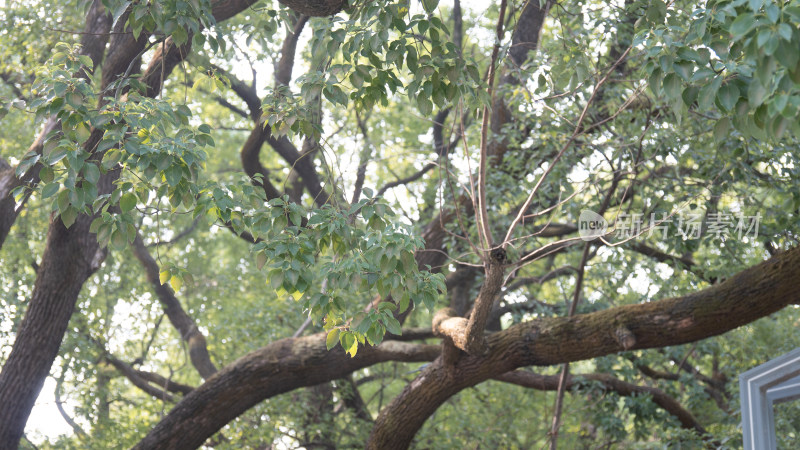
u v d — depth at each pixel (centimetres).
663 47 371
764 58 298
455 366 732
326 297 495
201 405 836
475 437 1150
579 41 590
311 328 1123
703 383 1191
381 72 490
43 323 798
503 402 1193
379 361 861
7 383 792
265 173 1027
